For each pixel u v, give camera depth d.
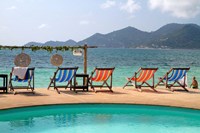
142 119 8.37
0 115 7.91
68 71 11.56
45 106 8.73
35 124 7.58
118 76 24.73
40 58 60.56
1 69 29.88
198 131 7.23
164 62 59.69
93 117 8.53
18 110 8.24
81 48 13.23
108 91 11.69
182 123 7.97
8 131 6.86
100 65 45.56
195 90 12.59
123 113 9.15
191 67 42.94
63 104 8.95
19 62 12.31
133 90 12.21
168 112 9.02
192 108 8.69
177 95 10.98
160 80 12.59
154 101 9.58
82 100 9.55
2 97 9.74
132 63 53.38
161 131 7.19
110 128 7.41
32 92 10.71
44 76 23.08
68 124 7.68
